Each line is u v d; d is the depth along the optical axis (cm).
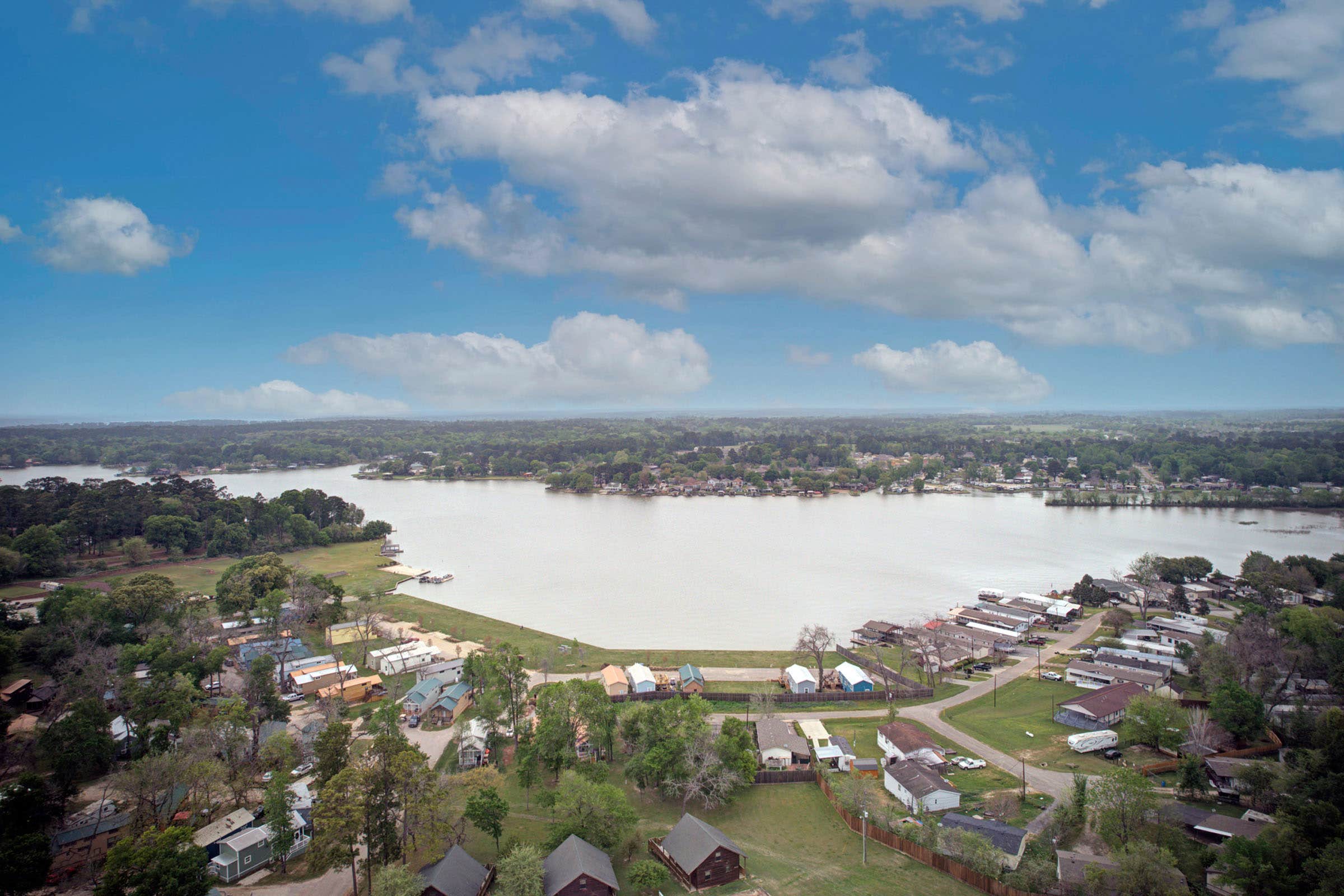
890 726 9706
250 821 7381
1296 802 6625
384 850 6669
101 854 6988
